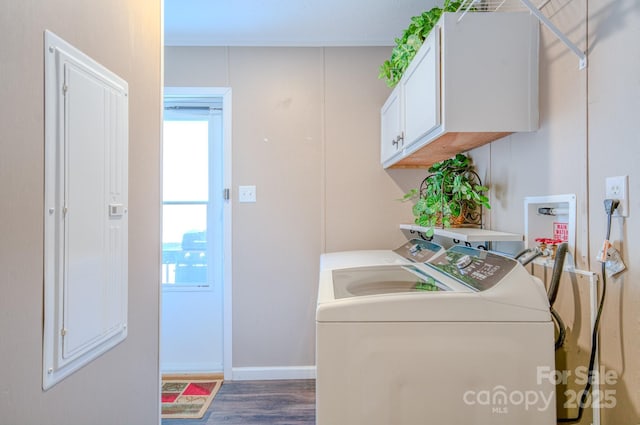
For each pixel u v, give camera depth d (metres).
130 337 1.07
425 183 2.43
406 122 1.76
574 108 1.10
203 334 2.56
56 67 0.74
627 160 0.91
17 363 0.65
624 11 0.91
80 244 0.82
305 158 2.43
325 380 0.93
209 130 2.56
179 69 2.40
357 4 1.95
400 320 0.93
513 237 1.39
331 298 1.00
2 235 0.62
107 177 0.93
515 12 1.32
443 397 0.93
